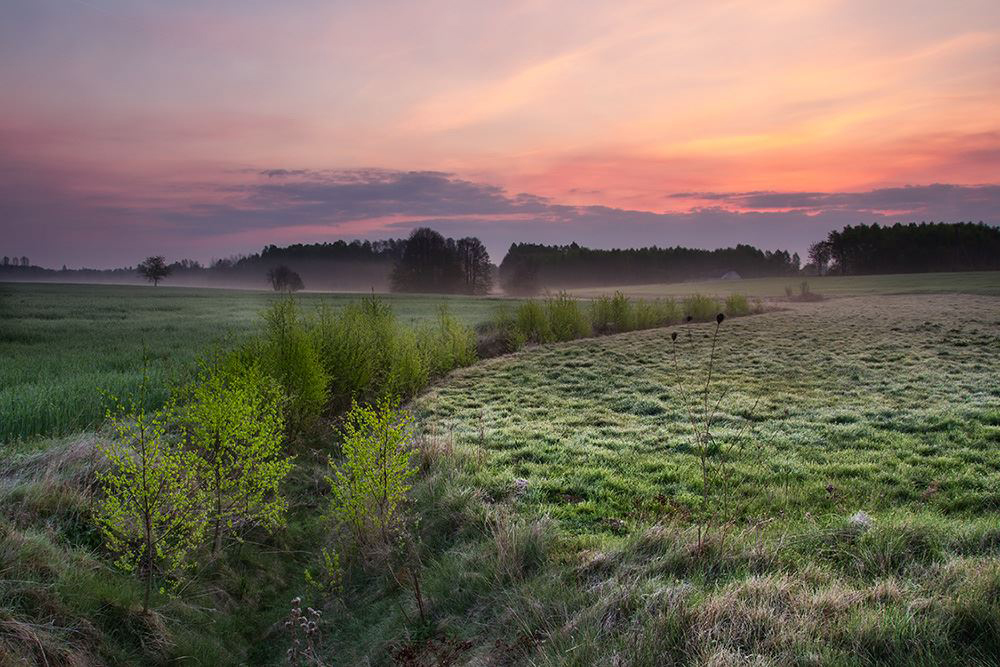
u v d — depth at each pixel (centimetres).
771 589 405
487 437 1092
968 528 518
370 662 493
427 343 1878
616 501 747
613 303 3142
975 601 354
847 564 478
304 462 993
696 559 493
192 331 3081
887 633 338
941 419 1065
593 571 504
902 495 742
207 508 669
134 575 569
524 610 461
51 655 420
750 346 2217
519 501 743
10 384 1387
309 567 691
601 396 1464
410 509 735
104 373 1564
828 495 736
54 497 620
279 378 1039
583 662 360
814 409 1220
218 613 583
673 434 1081
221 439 696
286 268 11206
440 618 518
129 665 463
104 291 8669
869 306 4016
